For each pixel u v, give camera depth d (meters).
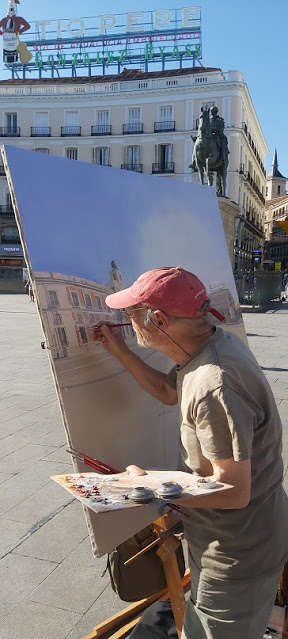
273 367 8.44
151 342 1.60
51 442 4.70
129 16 48.16
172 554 1.86
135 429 1.94
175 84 42.47
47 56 50.22
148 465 1.97
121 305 1.63
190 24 46.81
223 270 2.62
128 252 2.03
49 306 1.65
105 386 1.82
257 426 1.46
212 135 17.77
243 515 1.49
